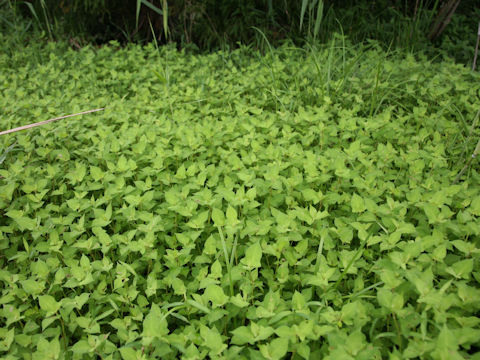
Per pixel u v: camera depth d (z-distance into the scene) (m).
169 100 4.48
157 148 3.29
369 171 3.12
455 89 4.64
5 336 1.99
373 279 2.38
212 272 2.15
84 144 3.93
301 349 1.75
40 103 4.56
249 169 3.17
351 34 7.33
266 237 2.58
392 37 7.14
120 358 1.98
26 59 6.87
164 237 2.70
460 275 2.03
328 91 4.73
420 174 3.11
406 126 4.03
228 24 7.49
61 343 2.12
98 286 2.28
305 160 3.21
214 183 3.00
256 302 2.12
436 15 7.65
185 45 7.62
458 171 3.41
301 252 2.39
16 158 3.67
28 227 2.62
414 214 2.74
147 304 2.24
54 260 2.45
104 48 7.07
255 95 5.13
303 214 2.50
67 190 3.34
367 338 2.05
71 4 8.05
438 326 1.73
